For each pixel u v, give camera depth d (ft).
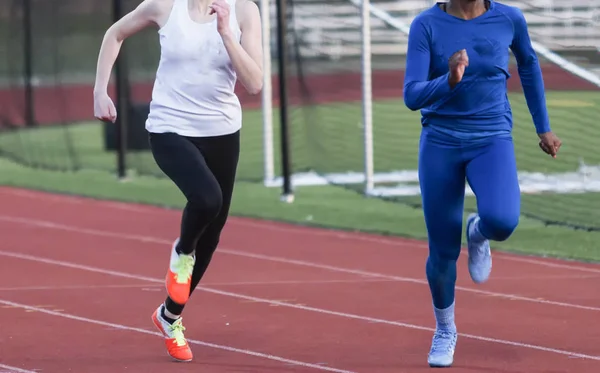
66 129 123.03
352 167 96.43
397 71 136.36
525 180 86.74
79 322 47.98
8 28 153.07
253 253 65.21
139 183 97.50
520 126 102.22
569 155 95.55
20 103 144.56
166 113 38.58
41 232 74.28
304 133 111.86
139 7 38.88
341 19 114.21
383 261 62.23
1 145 125.29
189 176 37.63
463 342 43.37
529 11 114.93
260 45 38.11
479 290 53.83
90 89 167.84
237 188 92.48
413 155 102.37
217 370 39.63
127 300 52.75
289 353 42.09
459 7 37.09
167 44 38.29
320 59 114.42
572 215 75.46
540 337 44.14
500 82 37.37
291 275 58.54
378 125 119.44
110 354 42.24
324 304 51.21
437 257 38.99
